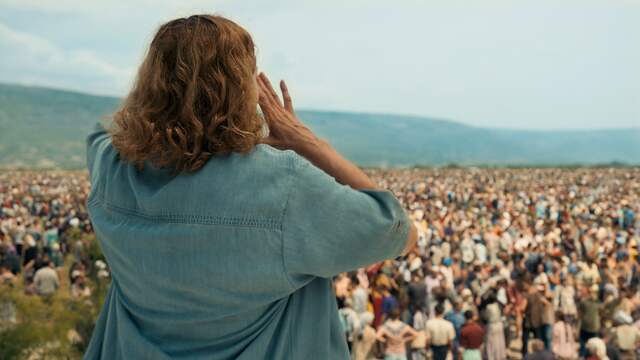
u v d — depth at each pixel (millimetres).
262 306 1446
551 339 15273
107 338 1617
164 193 1441
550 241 29047
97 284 16703
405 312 16203
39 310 14430
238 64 1438
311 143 1523
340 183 1509
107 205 1570
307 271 1418
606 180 67750
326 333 1556
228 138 1421
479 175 81062
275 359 1478
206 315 1452
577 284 19125
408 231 1479
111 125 1551
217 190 1413
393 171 90438
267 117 1550
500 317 14891
